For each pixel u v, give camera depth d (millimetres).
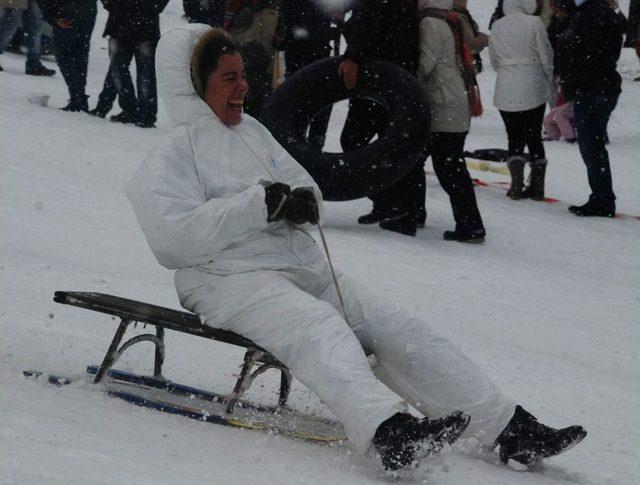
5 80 25344
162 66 7109
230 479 5359
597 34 19156
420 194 17156
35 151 17672
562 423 8156
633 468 7156
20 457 5059
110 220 14016
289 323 6402
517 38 20172
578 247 17359
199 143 7043
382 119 16219
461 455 6773
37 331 8516
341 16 19016
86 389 6949
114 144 19438
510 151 21094
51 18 21984
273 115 16000
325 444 6586
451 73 16031
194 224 6637
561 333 11734
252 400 7590
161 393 7242
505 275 14375
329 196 15453
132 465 5250
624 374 10461
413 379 6773
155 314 6836
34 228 12914
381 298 6957
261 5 19062
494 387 6754
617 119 32344
